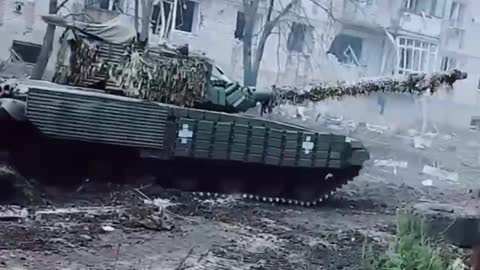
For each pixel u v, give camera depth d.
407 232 7.28
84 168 10.54
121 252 7.20
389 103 22.62
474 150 22.89
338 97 16.12
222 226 9.20
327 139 11.74
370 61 23.83
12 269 6.07
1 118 9.44
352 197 13.55
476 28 25.75
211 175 11.52
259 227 9.41
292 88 15.56
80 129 9.95
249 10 20.69
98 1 18.94
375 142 20.98
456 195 14.81
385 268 6.36
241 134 11.23
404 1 24.23
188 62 11.55
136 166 10.94
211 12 20.67
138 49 11.23
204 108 11.88
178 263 7.00
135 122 10.43
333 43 23.09
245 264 7.27
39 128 9.65
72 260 6.64
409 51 24.53
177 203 10.40
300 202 11.92
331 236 9.18
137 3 18.39
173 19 20.06
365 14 23.56
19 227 7.73
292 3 21.38
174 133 10.78
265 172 11.77
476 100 24.98
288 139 11.52
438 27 24.97
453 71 16.48
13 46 18.02
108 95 10.55
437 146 22.33
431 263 6.27
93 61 11.17
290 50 22.28
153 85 11.14
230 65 21.17
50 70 16.36
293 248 8.27
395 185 15.98
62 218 8.47
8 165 9.38
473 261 2.86
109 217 8.77
